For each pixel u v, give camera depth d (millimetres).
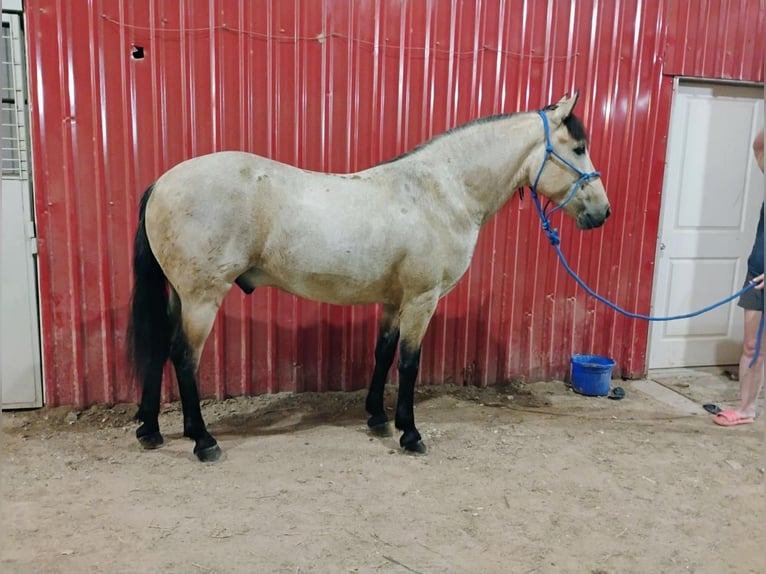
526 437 3062
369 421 3049
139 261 2551
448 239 2695
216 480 2473
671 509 2389
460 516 2264
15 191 2936
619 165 3785
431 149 2748
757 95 4066
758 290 3113
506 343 3809
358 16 3258
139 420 2730
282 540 2061
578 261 3834
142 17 2984
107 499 2293
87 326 3123
